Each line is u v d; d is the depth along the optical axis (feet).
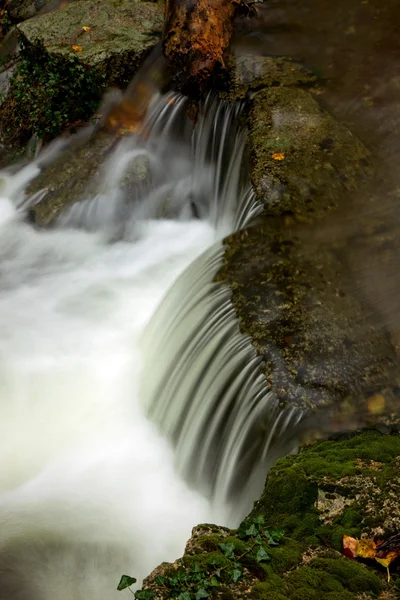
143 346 21.16
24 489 17.24
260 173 22.76
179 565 11.91
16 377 20.89
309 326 17.47
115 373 21.01
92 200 26.86
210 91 27.53
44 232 26.86
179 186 27.91
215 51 27.61
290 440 15.39
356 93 26.53
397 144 24.25
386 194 22.27
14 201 28.43
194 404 17.46
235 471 15.93
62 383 20.67
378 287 18.84
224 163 26.63
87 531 15.75
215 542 12.44
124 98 30.32
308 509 13.26
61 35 31.89
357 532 12.56
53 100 30.35
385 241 20.33
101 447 18.49
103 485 17.20
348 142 24.09
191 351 18.42
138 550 15.35
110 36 31.55
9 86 33.91
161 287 24.56
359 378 16.31
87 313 23.45
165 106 28.63
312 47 29.19
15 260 26.08
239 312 18.06
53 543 15.30
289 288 18.62
